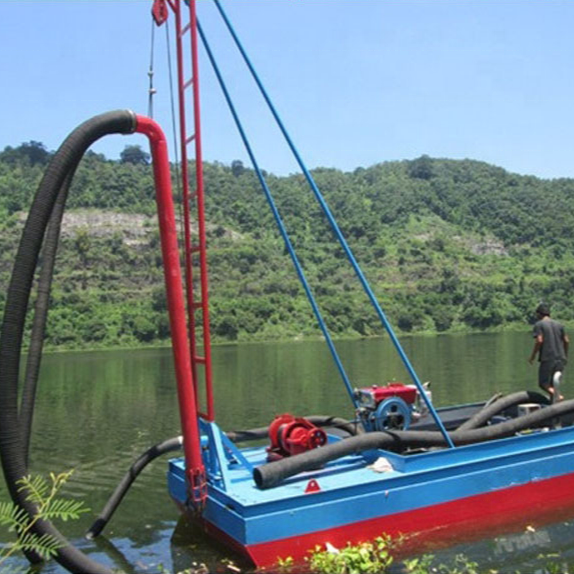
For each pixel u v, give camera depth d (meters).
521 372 25.16
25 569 6.35
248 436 8.20
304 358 38.22
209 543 6.88
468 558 6.30
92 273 68.56
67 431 13.82
